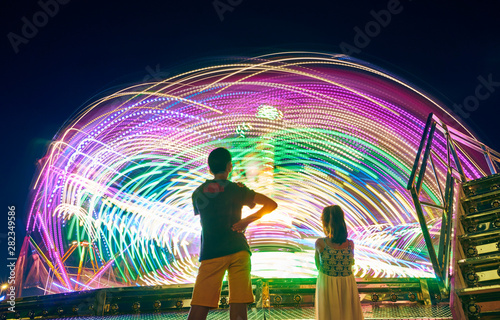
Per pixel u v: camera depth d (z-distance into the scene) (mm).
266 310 4539
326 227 3895
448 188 4949
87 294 4926
